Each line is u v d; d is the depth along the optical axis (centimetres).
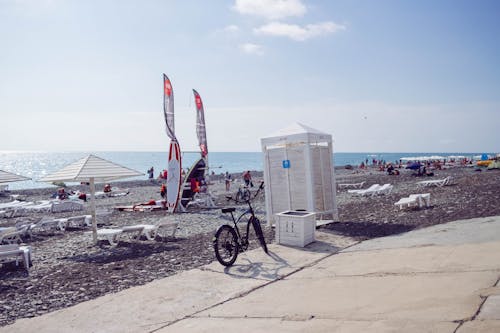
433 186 2352
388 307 429
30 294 664
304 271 662
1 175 1206
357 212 1425
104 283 703
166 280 677
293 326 417
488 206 1168
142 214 1880
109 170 1142
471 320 354
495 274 483
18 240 1270
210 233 1203
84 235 1328
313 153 1160
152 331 462
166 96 1884
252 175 5300
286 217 895
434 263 585
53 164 18112
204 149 2133
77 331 482
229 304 531
